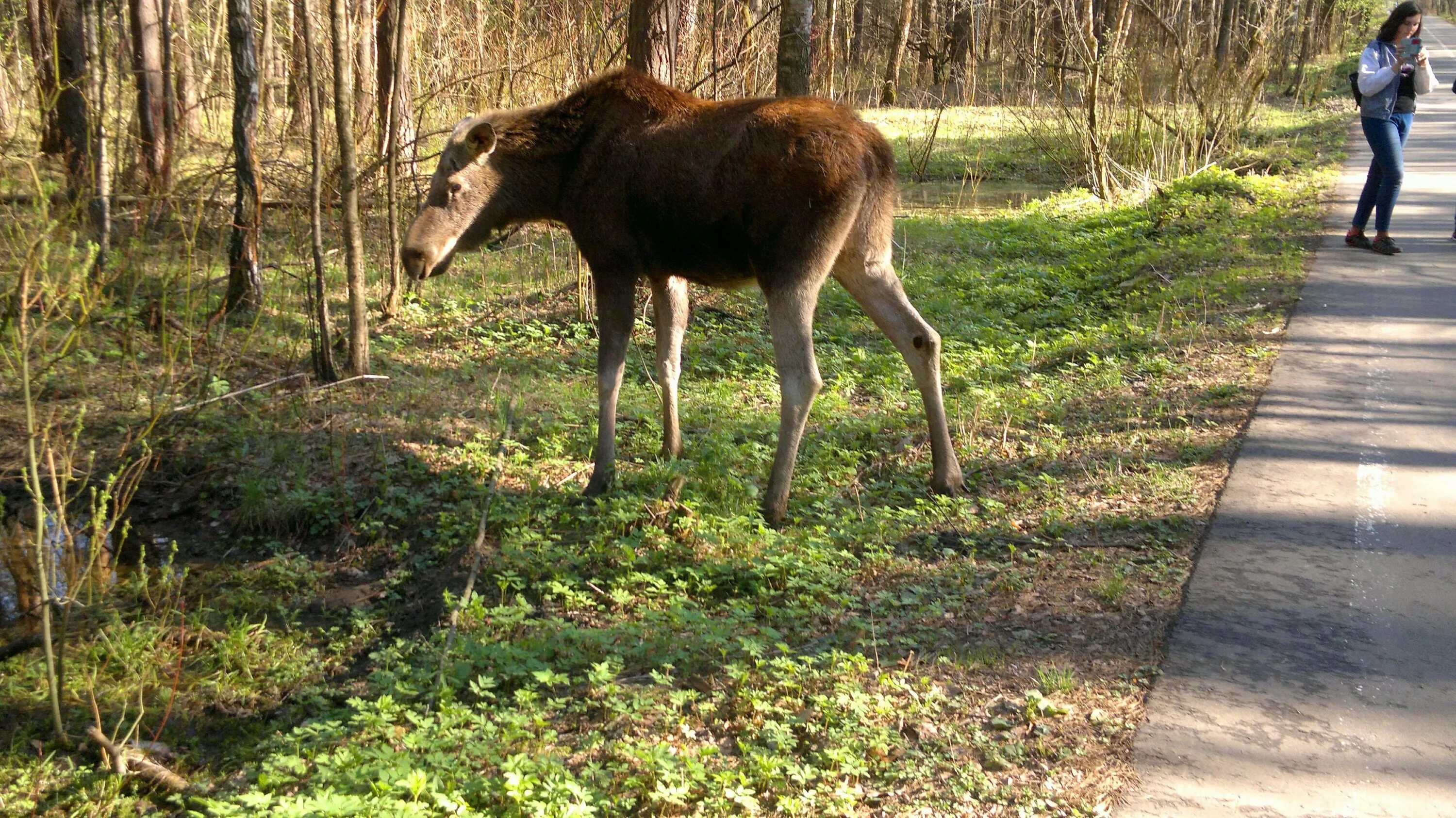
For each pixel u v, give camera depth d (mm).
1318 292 9117
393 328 9539
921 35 32656
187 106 12172
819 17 24047
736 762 3695
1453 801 3359
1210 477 5824
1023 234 13039
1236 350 7855
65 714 4863
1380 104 10070
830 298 10438
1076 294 10414
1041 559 5102
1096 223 13227
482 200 6285
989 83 29922
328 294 9734
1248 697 3885
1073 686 4000
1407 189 13695
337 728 4293
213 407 7457
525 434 7309
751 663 4402
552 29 10672
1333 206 12523
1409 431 6320
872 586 5062
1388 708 3816
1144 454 6238
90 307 5332
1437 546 4988
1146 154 15953
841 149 5523
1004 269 11398
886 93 29297
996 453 6637
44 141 9250
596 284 6219
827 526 5789
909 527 5621
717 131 5727
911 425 7195
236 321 8945
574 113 6133
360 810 3385
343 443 6781
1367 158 16266
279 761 3879
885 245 6004
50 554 5535
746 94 11656
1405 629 4320
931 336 5980
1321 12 37938
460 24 12938
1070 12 17453
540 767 3625
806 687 4109
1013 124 22625
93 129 8953
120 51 9570
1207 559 4910
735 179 5633
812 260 5590
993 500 5883
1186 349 8008
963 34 32438
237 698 4980
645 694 4188
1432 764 3525
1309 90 27859
